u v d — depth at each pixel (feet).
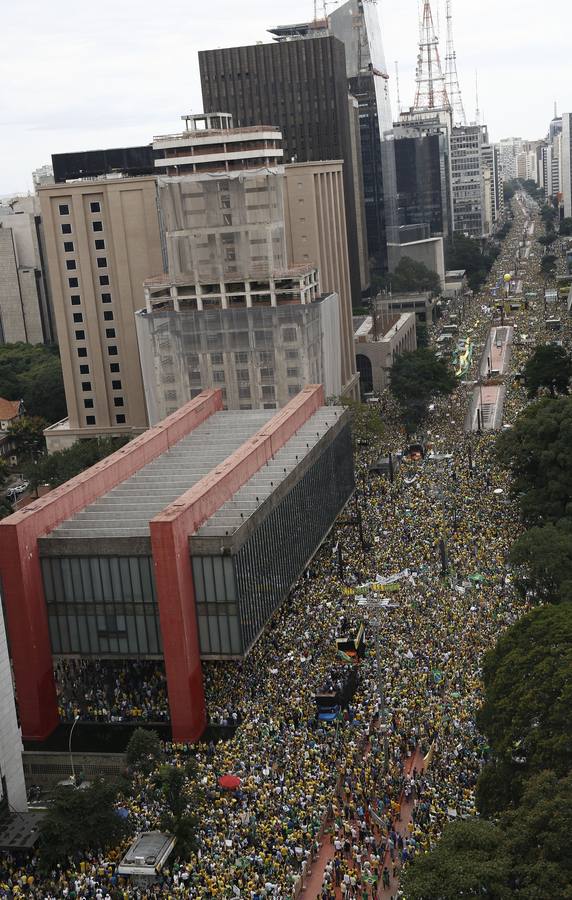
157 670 447.42
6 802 358.84
